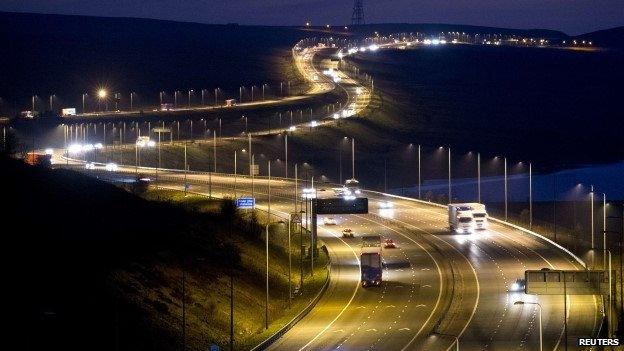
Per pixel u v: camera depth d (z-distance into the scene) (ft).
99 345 597.93
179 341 654.53
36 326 595.06
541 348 596.70
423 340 637.30
